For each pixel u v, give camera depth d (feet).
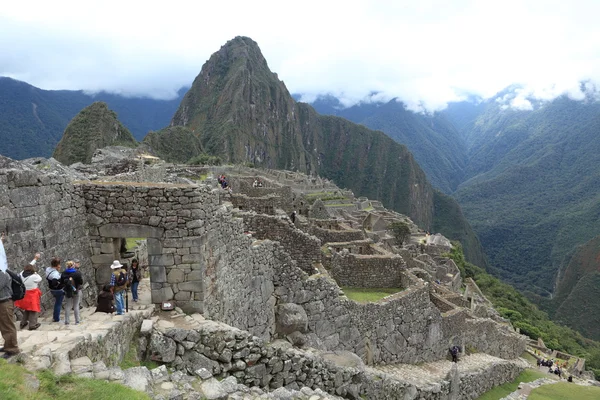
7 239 28.45
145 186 36.96
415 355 70.59
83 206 37.47
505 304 255.50
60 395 20.85
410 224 347.77
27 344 24.88
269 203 93.40
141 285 42.42
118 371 24.88
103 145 330.13
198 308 36.55
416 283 73.51
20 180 29.81
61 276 29.78
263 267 51.52
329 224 102.06
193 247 36.40
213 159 445.78
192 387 27.48
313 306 56.18
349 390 44.32
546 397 74.54
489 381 77.87
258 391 30.50
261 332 50.24
